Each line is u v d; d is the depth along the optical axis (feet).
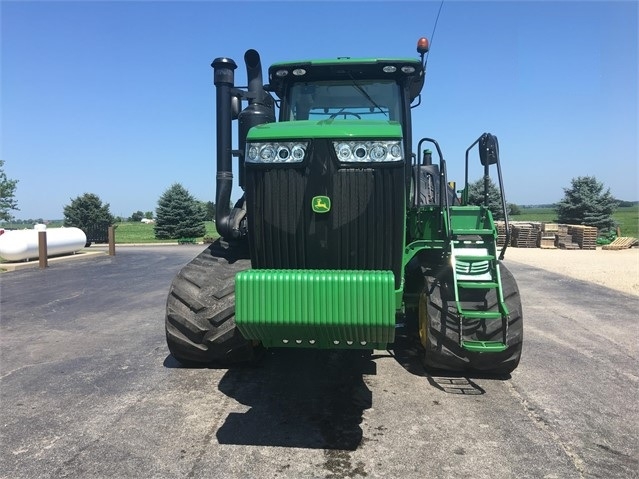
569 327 22.38
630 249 71.92
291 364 16.70
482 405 13.42
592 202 100.12
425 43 16.70
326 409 13.14
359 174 10.99
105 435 11.66
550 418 12.64
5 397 14.03
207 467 10.25
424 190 18.84
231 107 13.88
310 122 11.75
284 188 11.20
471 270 14.20
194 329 14.87
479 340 14.20
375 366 16.51
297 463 10.42
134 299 30.19
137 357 17.74
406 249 14.70
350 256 11.31
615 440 11.51
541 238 74.84
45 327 22.65
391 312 10.05
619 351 18.60
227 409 13.12
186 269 15.74
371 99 16.37
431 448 11.06
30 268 48.44
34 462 10.46
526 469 10.20
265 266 11.68
